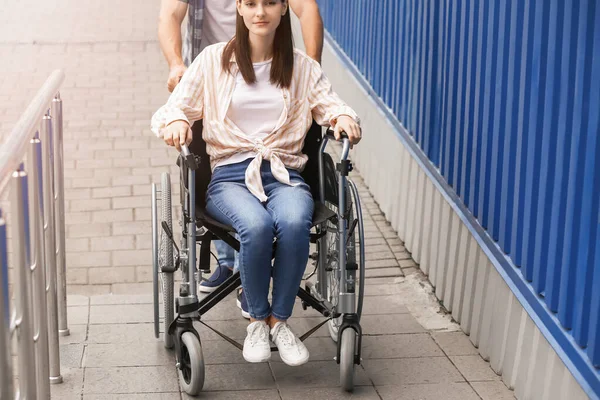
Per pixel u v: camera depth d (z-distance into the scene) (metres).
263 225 3.73
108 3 11.83
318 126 4.10
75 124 7.68
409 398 3.93
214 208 3.90
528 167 3.72
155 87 8.71
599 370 3.14
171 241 4.15
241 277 3.82
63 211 4.32
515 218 3.88
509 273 3.95
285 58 3.95
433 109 5.11
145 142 7.37
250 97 3.96
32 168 3.16
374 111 6.53
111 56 9.61
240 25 3.89
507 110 3.94
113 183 6.59
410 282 5.25
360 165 6.98
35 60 9.41
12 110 7.95
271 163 3.95
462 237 4.65
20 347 2.94
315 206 4.05
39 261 3.27
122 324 4.61
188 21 4.55
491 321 4.23
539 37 3.59
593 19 3.13
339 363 3.91
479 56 4.31
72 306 4.82
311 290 4.60
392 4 6.01
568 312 3.39
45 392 3.45
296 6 4.61
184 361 3.93
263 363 4.22
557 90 3.47
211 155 4.04
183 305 3.82
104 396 3.90
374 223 6.12
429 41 5.13
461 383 4.07
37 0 11.82
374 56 6.53
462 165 4.59
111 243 5.74
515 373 3.94
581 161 3.25
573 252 3.33
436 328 4.67
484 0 4.26
